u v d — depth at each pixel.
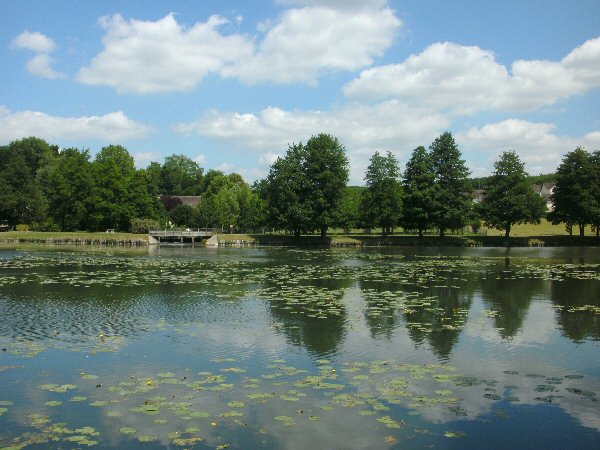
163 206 112.62
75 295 26.22
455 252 63.28
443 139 79.06
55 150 149.88
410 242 80.12
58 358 14.88
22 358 14.88
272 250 68.19
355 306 23.28
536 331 18.44
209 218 104.62
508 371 13.83
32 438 9.62
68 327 18.95
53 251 61.94
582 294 26.84
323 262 47.00
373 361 14.63
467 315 21.31
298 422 10.38
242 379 12.97
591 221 77.25
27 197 97.50
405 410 11.06
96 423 10.31
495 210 77.81
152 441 9.52
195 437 9.69
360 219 86.25
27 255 54.53
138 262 46.00
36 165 132.38
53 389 12.20
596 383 12.90
